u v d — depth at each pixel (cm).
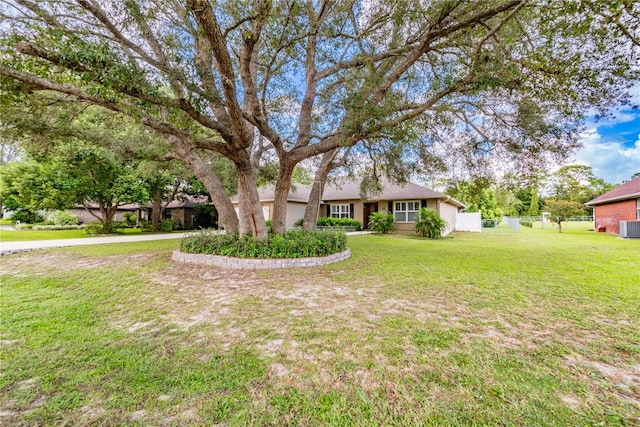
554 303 383
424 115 682
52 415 179
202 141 580
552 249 927
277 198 793
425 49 568
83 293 442
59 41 373
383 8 596
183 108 465
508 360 240
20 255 786
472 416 175
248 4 440
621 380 212
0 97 412
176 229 2250
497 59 491
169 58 471
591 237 1370
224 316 347
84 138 718
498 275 547
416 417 175
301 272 579
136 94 406
